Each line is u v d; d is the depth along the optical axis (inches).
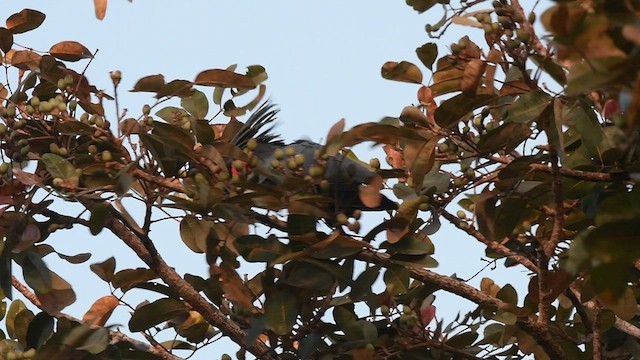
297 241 379.2
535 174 398.0
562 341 438.3
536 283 383.9
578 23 224.4
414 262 380.8
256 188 354.3
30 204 383.9
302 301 388.8
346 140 331.9
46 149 407.5
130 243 408.5
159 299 402.3
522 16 343.0
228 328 413.1
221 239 409.1
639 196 322.3
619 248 213.0
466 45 358.6
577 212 415.5
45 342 379.9
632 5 218.8
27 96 430.0
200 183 362.6
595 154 352.2
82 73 401.7
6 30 410.9
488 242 430.0
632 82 208.2
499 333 433.4
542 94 331.0
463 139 377.4
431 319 414.9
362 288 376.5
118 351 382.3
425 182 398.3
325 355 400.8
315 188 373.7
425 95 414.3
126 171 354.6
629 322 459.2
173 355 413.7
